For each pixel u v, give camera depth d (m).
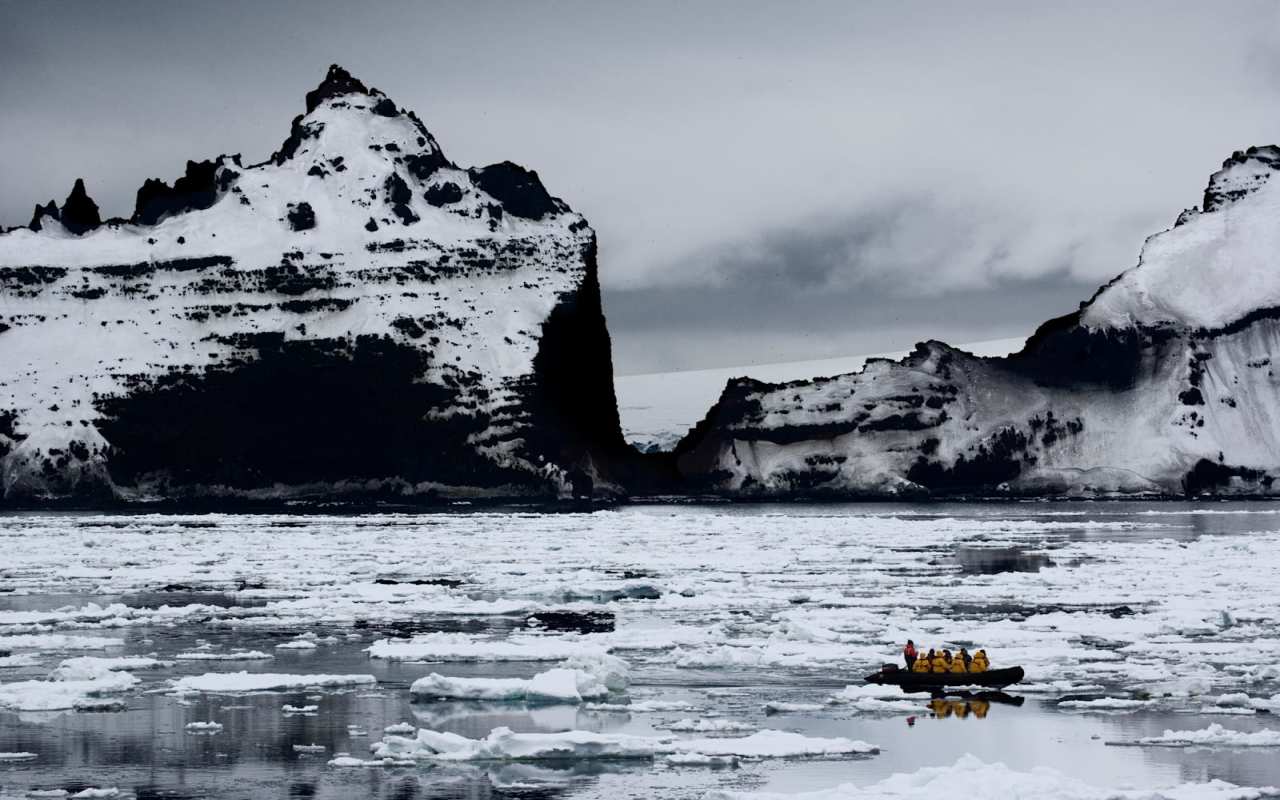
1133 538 180.38
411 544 174.75
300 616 100.81
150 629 94.38
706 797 50.97
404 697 69.75
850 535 189.62
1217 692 69.94
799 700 69.06
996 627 89.88
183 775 55.66
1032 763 56.66
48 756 58.44
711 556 153.50
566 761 57.09
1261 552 149.00
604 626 94.75
